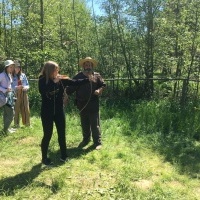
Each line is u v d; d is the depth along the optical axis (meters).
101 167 6.07
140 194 5.06
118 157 6.62
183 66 11.98
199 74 11.69
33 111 10.02
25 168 6.00
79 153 6.73
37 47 14.07
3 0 13.66
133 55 12.84
